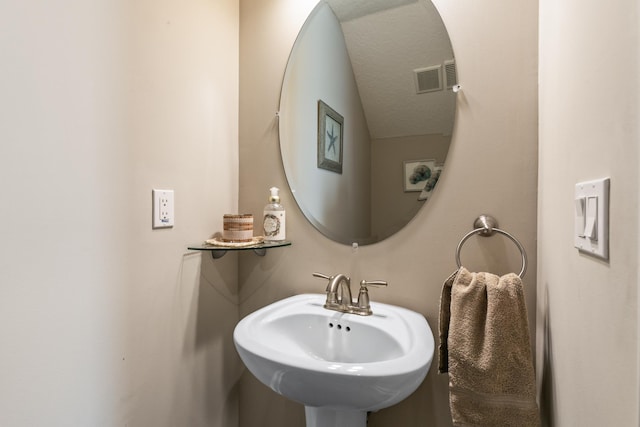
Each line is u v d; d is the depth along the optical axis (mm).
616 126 376
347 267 1048
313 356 925
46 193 638
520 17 845
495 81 869
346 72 1067
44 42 632
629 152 344
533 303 831
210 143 1070
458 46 909
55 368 657
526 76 839
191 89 992
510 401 675
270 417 1164
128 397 806
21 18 597
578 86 521
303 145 1128
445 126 926
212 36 1079
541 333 779
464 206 901
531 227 834
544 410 752
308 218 1109
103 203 744
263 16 1186
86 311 711
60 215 662
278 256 1156
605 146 409
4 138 578
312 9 1117
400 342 773
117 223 776
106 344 753
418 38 967
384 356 814
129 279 807
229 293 1171
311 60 1119
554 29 679
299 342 938
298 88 1139
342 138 1067
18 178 598
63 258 668
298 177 1132
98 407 736
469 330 721
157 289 884
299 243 1124
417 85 969
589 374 464
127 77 797
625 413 351
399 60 995
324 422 849
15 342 598
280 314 938
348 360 885
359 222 1037
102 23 739
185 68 969
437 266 932
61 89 661
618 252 369
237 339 752
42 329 636
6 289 585
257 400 1187
